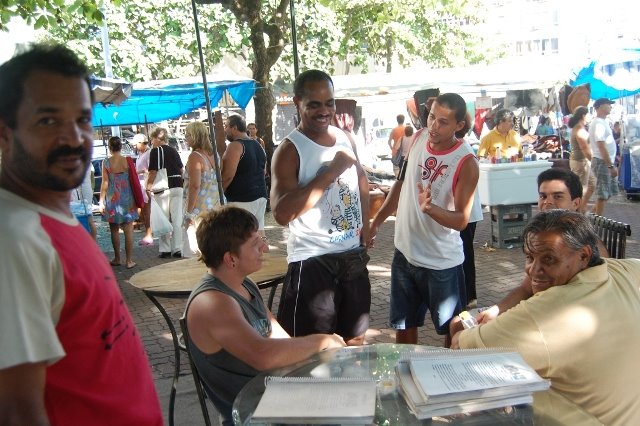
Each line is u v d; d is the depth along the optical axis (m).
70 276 1.35
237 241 2.51
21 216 1.31
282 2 12.89
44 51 1.42
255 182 6.52
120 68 18.77
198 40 4.40
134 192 8.46
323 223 3.07
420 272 3.59
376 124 20.69
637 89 14.31
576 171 8.39
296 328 3.08
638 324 2.05
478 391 1.75
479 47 29.28
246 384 2.24
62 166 1.40
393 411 1.86
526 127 17.86
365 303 3.24
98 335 1.42
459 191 3.42
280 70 19.11
